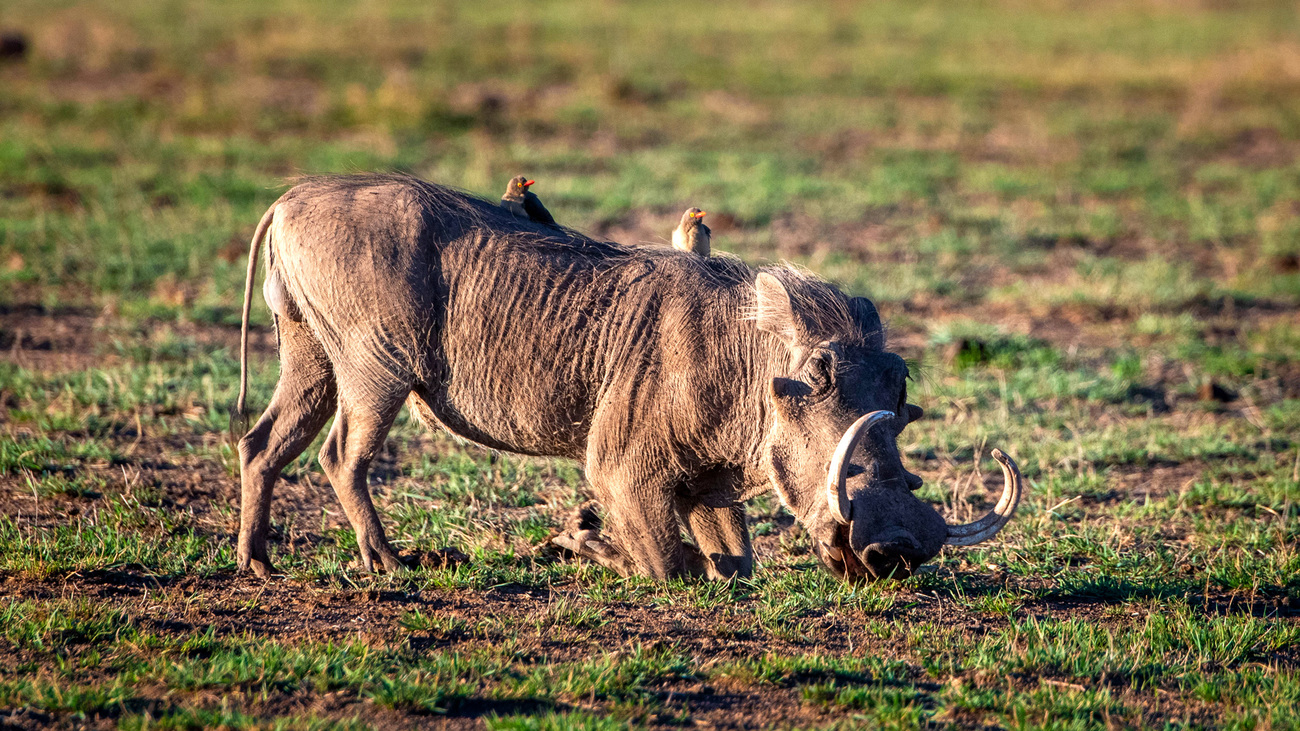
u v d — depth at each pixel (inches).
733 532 832.9
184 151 2397.9
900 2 5826.8
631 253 817.5
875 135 3006.9
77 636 683.4
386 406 797.9
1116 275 1870.1
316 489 994.1
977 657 696.4
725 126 3006.9
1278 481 1064.2
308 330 812.6
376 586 792.9
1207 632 743.1
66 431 1087.6
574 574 840.3
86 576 788.0
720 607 778.2
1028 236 2118.6
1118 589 837.2
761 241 1982.0
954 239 2047.2
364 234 785.6
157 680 624.1
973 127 3122.5
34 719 574.9
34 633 671.8
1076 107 3440.0
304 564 831.7
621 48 3983.8
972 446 1159.6
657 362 776.9
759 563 879.7
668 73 3651.6
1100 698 644.1
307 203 802.2
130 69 3284.9
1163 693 670.5
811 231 2086.6
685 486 803.4
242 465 817.5
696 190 2330.2
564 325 786.8
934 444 1162.6
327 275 783.7
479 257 798.5
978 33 4845.0
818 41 4461.1
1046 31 4977.9
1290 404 1326.3
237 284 1603.1
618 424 780.6
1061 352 1515.7
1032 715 623.5
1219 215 2316.7
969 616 786.2
